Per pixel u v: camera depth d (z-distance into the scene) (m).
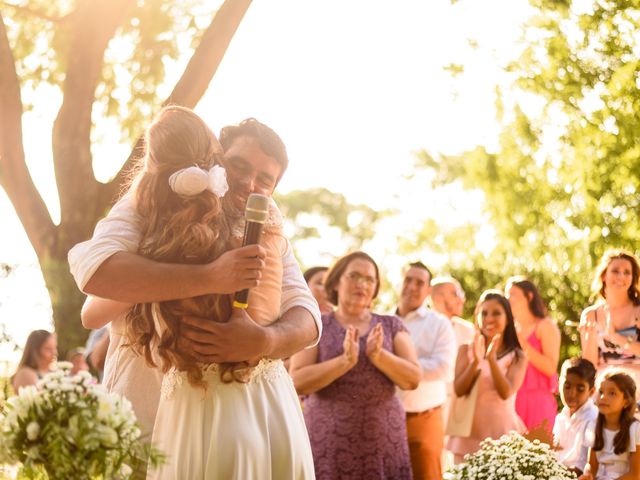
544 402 7.74
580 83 13.69
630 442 6.61
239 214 3.46
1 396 8.88
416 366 6.41
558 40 13.76
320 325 3.62
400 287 7.83
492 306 7.54
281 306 3.60
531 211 14.99
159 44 10.99
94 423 3.08
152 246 3.27
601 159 13.91
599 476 6.69
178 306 3.29
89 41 9.18
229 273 3.17
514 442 5.23
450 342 7.56
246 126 3.63
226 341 3.27
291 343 3.47
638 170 13.74
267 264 3.49
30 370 8.70
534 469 5.10
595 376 7.13
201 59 7.96
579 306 13.93
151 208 3.30
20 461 3.17
